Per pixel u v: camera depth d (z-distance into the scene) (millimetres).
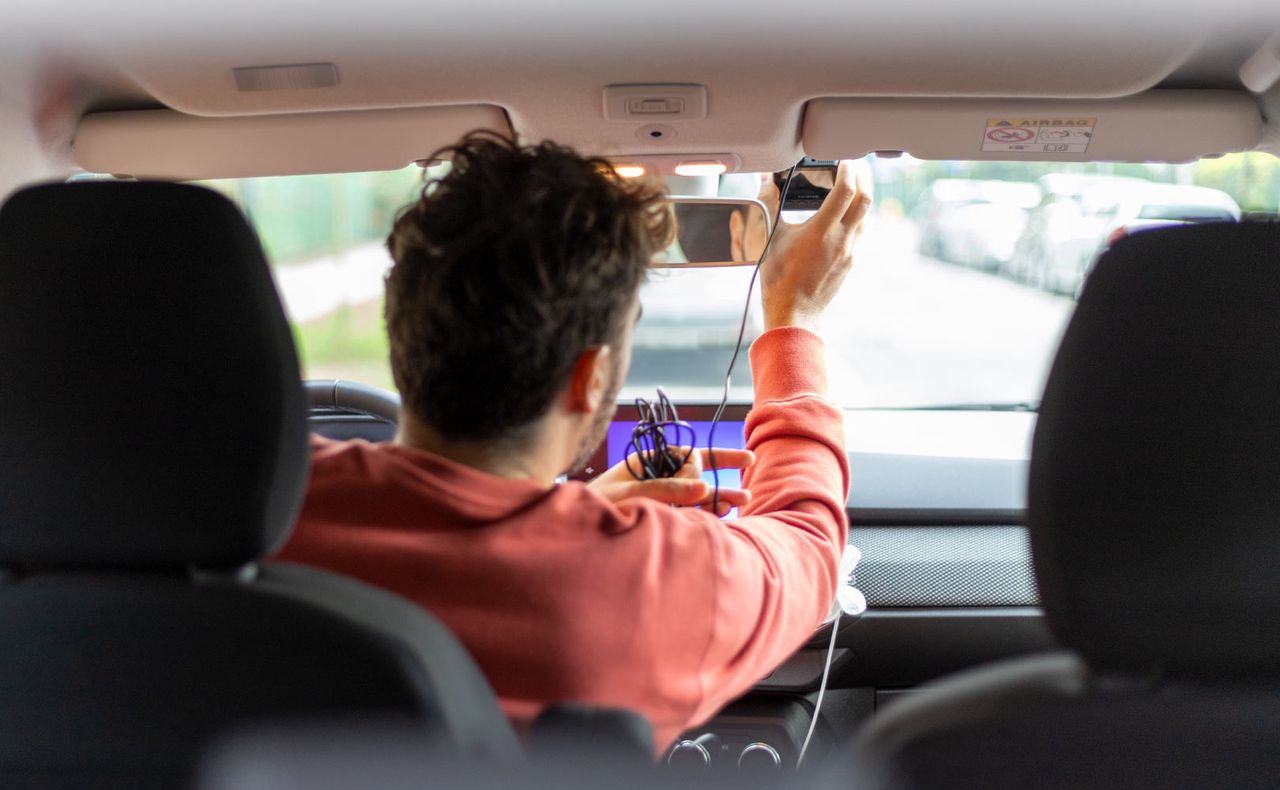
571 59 1621
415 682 885
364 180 2143
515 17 1496
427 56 1619
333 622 883
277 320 909
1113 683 857
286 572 944
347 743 910
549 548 1047
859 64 1623
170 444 895
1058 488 841
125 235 880
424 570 1030
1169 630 833
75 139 1907
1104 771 884
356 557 1041
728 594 1099
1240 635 830
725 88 1687
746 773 2146
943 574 2238
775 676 2158
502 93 1722
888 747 900
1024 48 1576
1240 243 810
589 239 1066
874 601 2219
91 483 899
